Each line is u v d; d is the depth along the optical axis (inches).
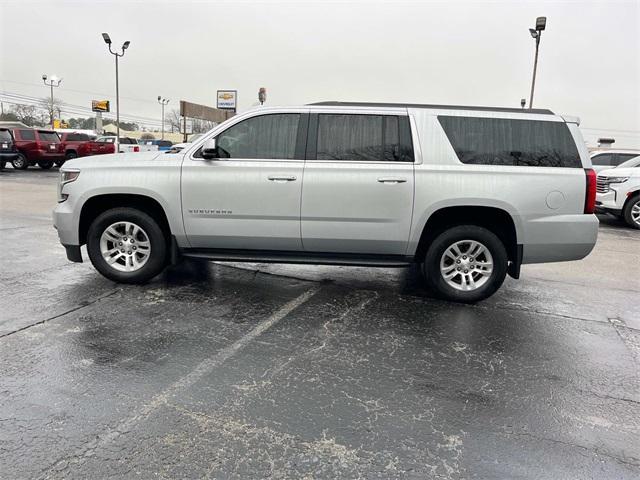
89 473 90.7
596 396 125.2
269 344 150.3
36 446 97.9
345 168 184.2
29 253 262.7
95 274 221.9
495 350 151.6
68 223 196.4
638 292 224.7
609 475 94.6
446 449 101.2
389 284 219.8
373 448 100.7
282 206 187.3
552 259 186.4
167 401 115.9
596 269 271.1
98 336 152.0
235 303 187.3
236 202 189.0
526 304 199.6
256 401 117.2
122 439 100.9
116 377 126.6
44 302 182.1
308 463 95.3
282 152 188.5
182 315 172.4
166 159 193.3
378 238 187.8
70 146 949.8
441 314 182.4
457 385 128.5
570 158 183.3
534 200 181.0
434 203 182.5
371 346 151.4
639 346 158.7
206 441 101.1
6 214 399.2
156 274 203.6
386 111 187.0
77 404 113.3
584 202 182.1
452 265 194.1
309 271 238.8
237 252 198.5
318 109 188.7
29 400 114.4
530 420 113.1
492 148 184.2
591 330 172.1
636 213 424.2
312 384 126.4
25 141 876.0
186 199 190.7
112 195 198.7
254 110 190.4
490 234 187.9
